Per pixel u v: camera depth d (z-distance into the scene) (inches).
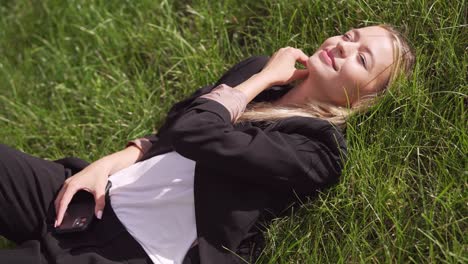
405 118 83.7
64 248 73.0
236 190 75.2
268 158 72.5
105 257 72.4
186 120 72.4
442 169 77.8
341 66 80.5
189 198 74.9
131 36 116.5
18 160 77.9
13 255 72.6
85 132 109.5
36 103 115.3
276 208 78.5
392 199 78.6
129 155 84.0
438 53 88.7
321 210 78.7
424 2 91.1
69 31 122.6
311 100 82.4
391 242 75.0
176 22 115.6
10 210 77.1
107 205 76.1
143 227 74.1
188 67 107.8
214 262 72.9
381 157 82.9
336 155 76.5
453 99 84.6
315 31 100.6
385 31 83.9
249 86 79.3
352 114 82.1
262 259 77.9
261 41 105.7
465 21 89.0
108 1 122.1
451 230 73.9
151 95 108.6
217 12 112.7
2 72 120.9
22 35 125.9
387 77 82.6
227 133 71.9
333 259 77.1
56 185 79.6
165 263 72.5
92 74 115.3
